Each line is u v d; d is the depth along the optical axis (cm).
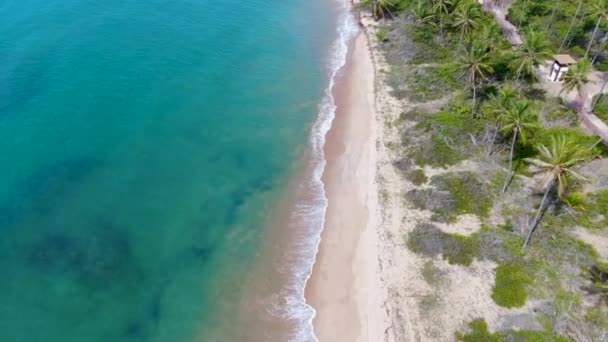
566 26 8231
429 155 5938
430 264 4738
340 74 8125
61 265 4866
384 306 4456
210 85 7694
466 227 5034
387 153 6188
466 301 4391
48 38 8550
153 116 6925
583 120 6334
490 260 4688
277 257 5034
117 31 8950
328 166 6181
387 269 4756
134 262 4953
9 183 5716
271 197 5747
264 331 4378
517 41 8144
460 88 7131
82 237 5156
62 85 7375
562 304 4262
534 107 6562
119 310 4522
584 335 4006
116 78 7631
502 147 5925
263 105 7325
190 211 5538
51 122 6644
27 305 4519
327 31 9544
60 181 5775
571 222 4981
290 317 4478
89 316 4462
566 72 6688
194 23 9450
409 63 7988
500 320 4206
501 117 5403
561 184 4462
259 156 6366
